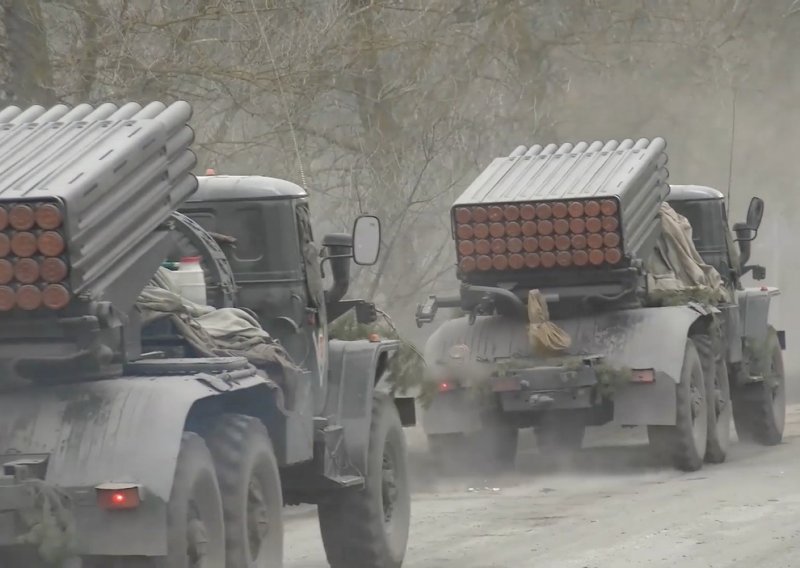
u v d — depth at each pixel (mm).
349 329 43469
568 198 54500
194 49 69500
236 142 71250
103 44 67375
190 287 32281
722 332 60312
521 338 55906
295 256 35344
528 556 37438
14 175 26438
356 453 35125
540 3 96625
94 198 26016
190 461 26062
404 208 78875
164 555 24984
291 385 31672
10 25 64312
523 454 62188
